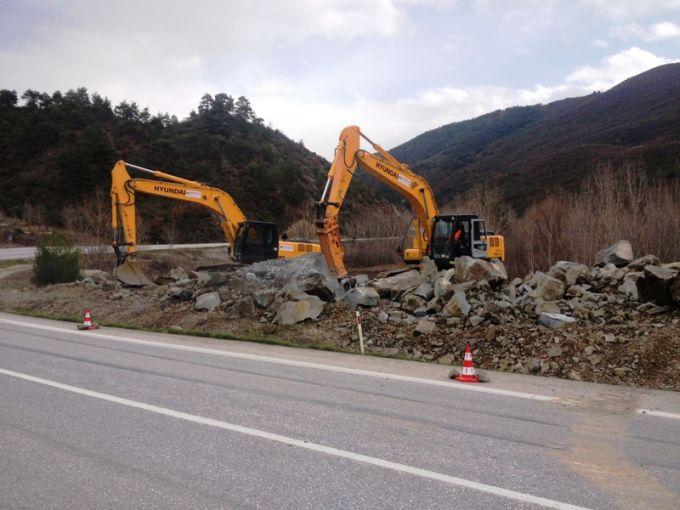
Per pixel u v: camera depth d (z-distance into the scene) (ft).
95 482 15.55
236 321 46.70
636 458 17.49
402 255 76.79
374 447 18.17
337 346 39.29
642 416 22.17
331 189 56.08
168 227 195.42
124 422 20.54
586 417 21.88
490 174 351.87
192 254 132.77
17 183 206.18
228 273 57.98
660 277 39.68
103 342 38.04
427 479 15.75
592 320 39.29
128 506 14.16
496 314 40.40
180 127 287.69
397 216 126.00
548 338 35.22
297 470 16.31
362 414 21.72
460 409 22.61
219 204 77.30
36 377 27.25
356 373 29.12
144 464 16.75
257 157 264.93
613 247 61.82
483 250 69.31
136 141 239.71
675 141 223.51
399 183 65.72
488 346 36.47
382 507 14.07
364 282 55.93
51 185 202.90
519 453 17.80
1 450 17.85
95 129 227.61
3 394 24.17
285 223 223.10
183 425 20.26
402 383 26.96
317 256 57.93
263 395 24.40
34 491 15.01
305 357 33.73
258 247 78.64
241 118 332.19
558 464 16.93
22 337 39.81
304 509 13.98
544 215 100.83
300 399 23.81
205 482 15.53
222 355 33.83
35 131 227.61
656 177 162.71
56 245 74.95
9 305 61.82
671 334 33.65
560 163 262.67
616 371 30.91
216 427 20.06
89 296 60.95
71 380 26.71
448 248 68.18
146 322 49.70
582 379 30.96
